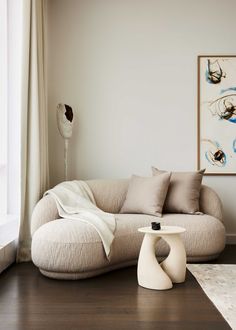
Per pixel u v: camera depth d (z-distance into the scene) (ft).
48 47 16.29
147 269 9.91
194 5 16.28
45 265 10.50
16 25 14.02
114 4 16.33
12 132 14.05
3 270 11.38
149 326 7.39
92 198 14.33
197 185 13.97
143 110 16.29
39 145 13.24
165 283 9.70
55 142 16.34
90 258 10.48
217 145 16.10
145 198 13.50
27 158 13.05
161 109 16.25
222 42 16.26
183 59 16.29
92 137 16.30
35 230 12.11
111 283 10.28
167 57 16.29
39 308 8.35
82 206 13.09
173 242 10.36
